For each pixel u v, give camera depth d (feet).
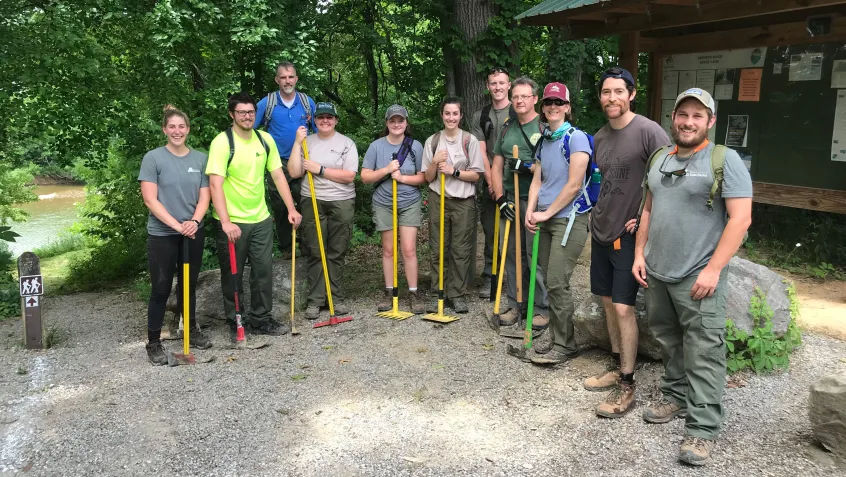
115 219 29.48
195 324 15.67
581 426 10.96
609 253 11.49
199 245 15.19
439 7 30.42
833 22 18.90
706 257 9.48
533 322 15.88
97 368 14.46
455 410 11.77
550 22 20.95
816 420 9.60
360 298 19.67
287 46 25.12
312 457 10.23
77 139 26.76
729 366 12.51
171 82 24.64
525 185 15.49
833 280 19.25
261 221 15.80
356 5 33.91
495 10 29.91
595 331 13.87
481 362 14.05
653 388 12.09
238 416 11.71
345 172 17.10
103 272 27.58
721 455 9.73
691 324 9.62
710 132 23.17
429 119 33.88
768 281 13.89
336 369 13.87
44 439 11.03
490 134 17.21
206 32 24.02
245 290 17.98
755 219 23.70
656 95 24.39
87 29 25.29
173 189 14.39
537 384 12.81
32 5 24.34
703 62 22.90
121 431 11.24
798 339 13.57
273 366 14.17
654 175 9.96
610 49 37.58
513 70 30.30
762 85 21.48
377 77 38.81
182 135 14.46
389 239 18.10
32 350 15.96
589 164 13.05
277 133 17.95
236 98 14.92
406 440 10.69
